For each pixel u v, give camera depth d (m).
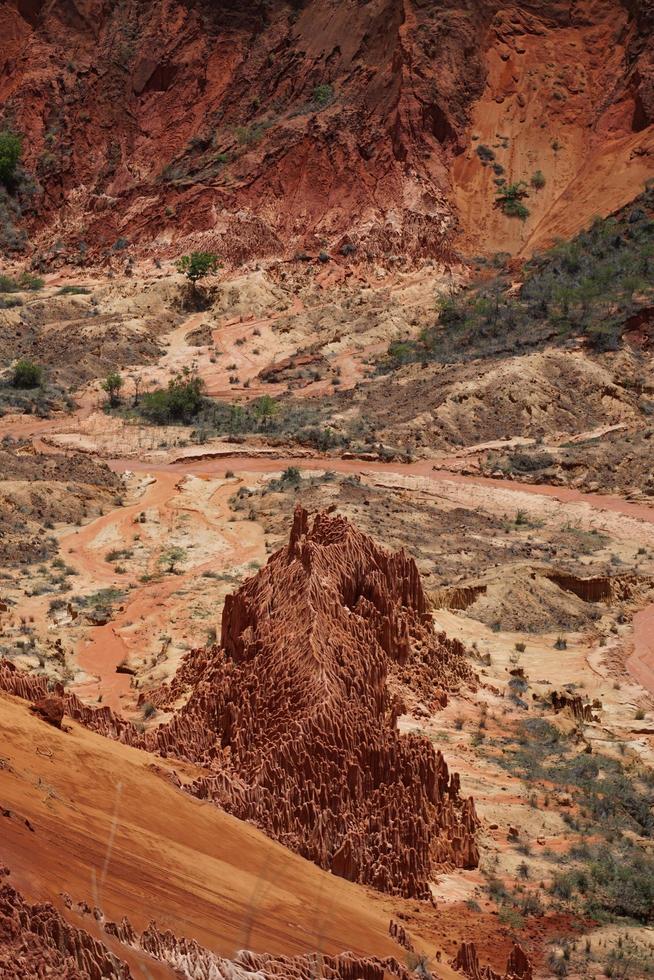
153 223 167.00
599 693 52.06
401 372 121.06
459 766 37.41
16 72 196.38
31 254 172.75
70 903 11.37
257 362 131.50
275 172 166.38
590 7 177.00
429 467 96.94
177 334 139.88
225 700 32.16
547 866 30.38
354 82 175.25
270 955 13.48
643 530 82.62
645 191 150.88
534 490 91.88
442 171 162.75
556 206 158.12
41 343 133.88
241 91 184.12
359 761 28.41
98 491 83.88
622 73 169.00
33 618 56.19
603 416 110.38
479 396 110.38
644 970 24.12
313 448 100.31
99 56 192.88
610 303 125.81
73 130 185.38
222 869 16.33
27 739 16.83
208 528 75.62
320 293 148.62
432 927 23.69
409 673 43.75
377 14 178.38
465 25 173.25
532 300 133.12
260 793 24.47
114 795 16.73
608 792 37.62
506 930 25.14
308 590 36.19
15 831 12.70
